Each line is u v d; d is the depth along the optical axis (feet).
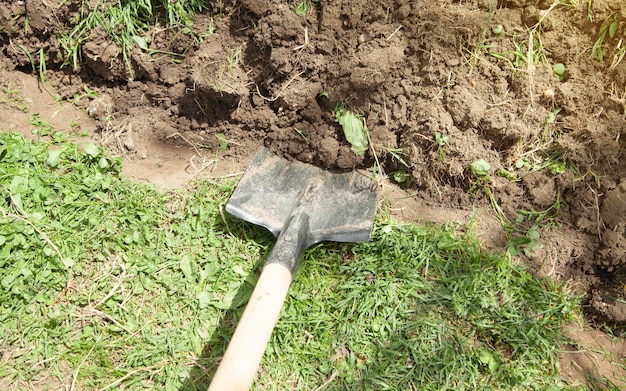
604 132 2.63
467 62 2.74
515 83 2.70
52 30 2.89
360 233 2.54
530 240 2.64
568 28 2.72
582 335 2.48
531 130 2.67
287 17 2.77
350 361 2.27
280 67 2.80
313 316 2.38
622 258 2.56
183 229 2.57
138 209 2.57
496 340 2.37
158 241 2.52
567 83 2.68
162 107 2.97
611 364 2.40
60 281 2.35
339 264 2.54
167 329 2.30
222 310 2.37
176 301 2.37
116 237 2.48
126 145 2.85
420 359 2.27
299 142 2.85
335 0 2.80
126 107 2.96
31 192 2.52
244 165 2.87
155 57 2.92
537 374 2.30
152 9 2.91
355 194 2.70
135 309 2.34
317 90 2.81
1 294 2.29
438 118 2.70
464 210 2.76
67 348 2.23
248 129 2.92
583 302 2.58
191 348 2.27
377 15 2.79
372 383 2.22
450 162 2.70
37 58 2.96
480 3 2.78
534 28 2.74
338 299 2.44
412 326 2.36
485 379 2.27
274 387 2.20
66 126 2.88
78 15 2.85
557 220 2.69
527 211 2.71
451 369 2.26
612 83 2.67
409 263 2.54
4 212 2.45
